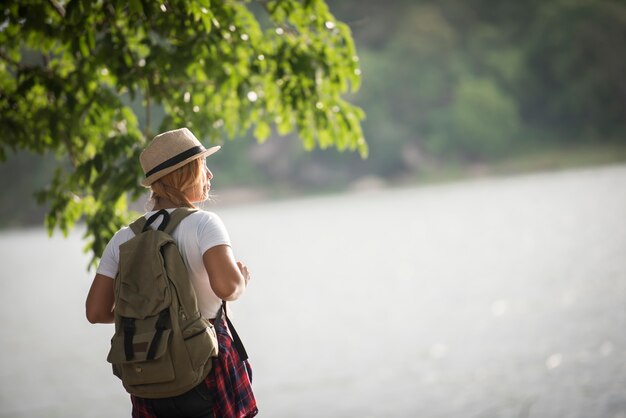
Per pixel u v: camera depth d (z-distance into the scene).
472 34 145.75
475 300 30.72
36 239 110.31
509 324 25.36
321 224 78.38
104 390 24.47
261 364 24.94
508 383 18.92
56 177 9.85
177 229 4.84
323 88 9.77
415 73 138.50
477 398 18.11
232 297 4.77
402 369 21.89
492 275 35.94
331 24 9.69
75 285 54.47
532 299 28.78
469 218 65.88
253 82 10.22
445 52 141.25
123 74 9.05
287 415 18.95
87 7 8.00
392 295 35.19
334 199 118.56
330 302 35.38
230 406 4.90
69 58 9.69
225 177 134.75
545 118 142.25
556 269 34.44
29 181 132.38
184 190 5.04
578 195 72.06
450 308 30.09
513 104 140.75
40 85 9.14
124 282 4.71
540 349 21.48
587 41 140.25
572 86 140.00
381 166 133.62
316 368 23.44
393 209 87.06
